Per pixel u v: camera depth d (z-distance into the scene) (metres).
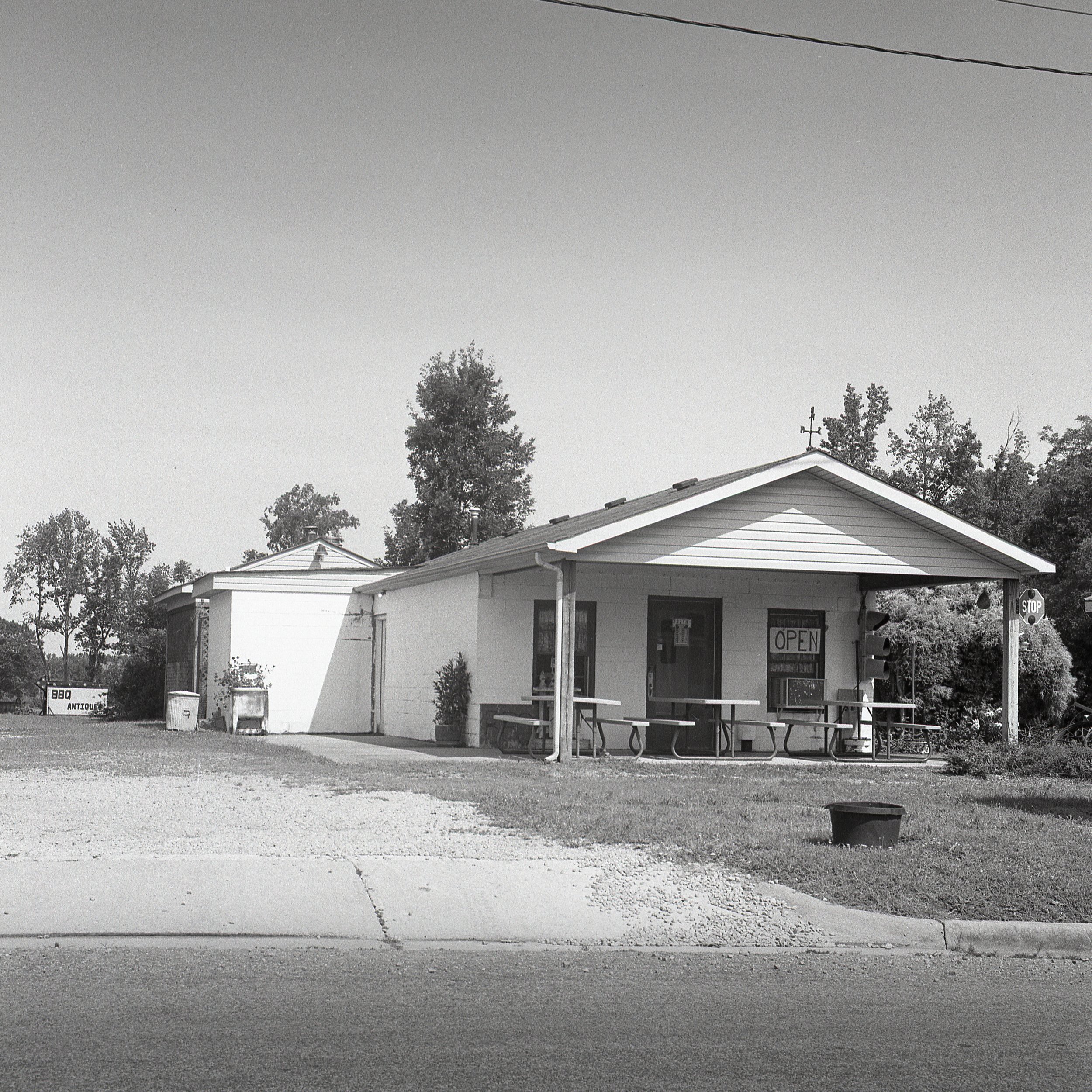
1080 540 42.91
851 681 23.08
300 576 27.70
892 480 52.28
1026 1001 6.89
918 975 7.44
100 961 7.19
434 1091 5.14
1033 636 24.00
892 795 14.67
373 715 27.77
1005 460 50.31
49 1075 5.23
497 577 21.59
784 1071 5.55
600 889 8.92
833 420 52.69
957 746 20.34
